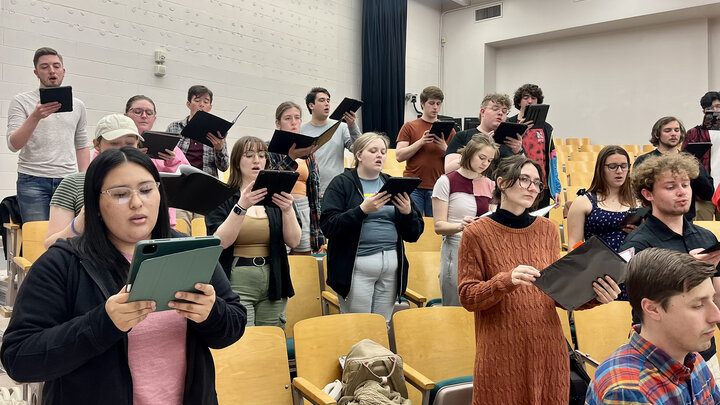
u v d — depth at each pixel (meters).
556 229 2.22
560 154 8.95
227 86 7.43
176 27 6.82
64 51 5.77
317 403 2.10
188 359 1.36
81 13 5.91
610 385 1.31
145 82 6.51
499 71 11.77
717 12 9.44
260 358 2.32
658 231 2.29
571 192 5.64
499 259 2.08
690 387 1.31
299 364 2.44
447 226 3.08
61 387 1.23
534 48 11.38
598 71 10.73
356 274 2.96
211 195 2.32
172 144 3.35
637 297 1.37
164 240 1.12
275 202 2.56
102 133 2.33
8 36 5.35
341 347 2.58
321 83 8.82
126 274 1.32
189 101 4.79
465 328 2.88
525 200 2.11
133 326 1.19
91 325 1.13
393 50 9.88
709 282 1.30
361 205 2.83
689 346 1.29
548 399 2.04
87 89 5.97
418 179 2.77
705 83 9.66
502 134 3.63
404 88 10.11
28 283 1.24
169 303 1.18
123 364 1.27
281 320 2.77
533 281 1.86
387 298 3.05
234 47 7.51
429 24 11.48
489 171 3.26
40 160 3.62
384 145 3.12
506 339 2.03
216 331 1.35
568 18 10.45
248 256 2.67
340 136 4.80
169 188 2.17
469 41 11.53
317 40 8.76
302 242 4.06
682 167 2.22
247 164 2.80
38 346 1.15
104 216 1.30
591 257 1.80
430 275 3.76
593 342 2.82
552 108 11.23
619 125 10.52
